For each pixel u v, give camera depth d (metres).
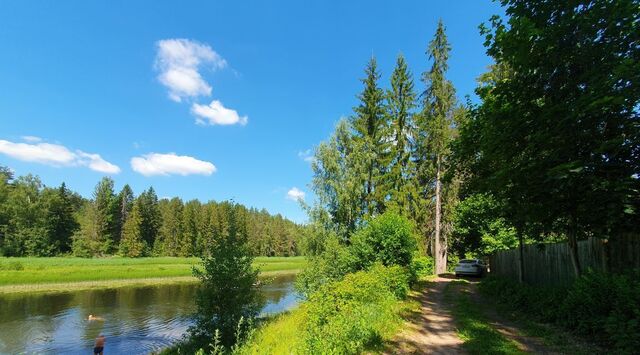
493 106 9.56
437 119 28.69
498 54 9.41
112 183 97.94
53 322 22.59
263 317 17.56
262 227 117.50
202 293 13.48
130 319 23.62
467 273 25.39
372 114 30.45
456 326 9.11
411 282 17.44
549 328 8.14
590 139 7.59
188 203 112.69
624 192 6.99
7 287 36.47
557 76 8.66
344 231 24.94
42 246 72.94
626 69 6.77
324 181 25.89
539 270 12.82
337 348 6.21
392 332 7.95
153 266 59.88
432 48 30.00
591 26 7.81
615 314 6.29
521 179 8.57
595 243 9.15
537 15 8.99
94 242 80.25
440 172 28.55
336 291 10.38
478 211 28.61
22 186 76.81
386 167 29.36
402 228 18.12
